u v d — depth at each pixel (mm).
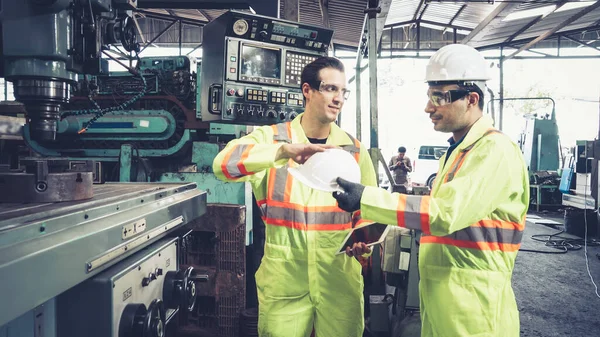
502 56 11828
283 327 1350
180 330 2236
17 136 2705
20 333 933
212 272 2184
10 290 656
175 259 1563
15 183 1054
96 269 918
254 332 2123
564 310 3227
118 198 1134
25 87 1393
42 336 984
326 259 1345
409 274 2293
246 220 2393
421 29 12453
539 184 8633
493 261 1077
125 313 1089
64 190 1085
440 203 967
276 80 2223
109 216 1011
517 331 1107
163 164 2729
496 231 1084
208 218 2164
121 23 1608
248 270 2490
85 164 1296
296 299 1362
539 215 8086
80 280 849
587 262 4430
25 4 1325
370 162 1503
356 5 6816
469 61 1154
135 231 1086
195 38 11875
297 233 1342
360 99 3801
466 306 1062
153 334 1141
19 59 1363
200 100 2396
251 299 2467
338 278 1363
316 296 1350
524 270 4312
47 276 746
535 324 2965
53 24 1344
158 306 1235
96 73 1520
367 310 2729
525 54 12000
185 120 2598
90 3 1425
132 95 2600
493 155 1017
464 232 1085
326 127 1442
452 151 1244
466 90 1151
